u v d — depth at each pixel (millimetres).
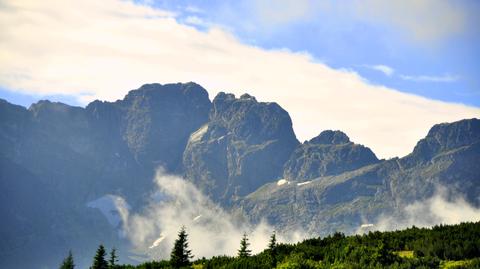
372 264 173625
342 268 173000
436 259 178500
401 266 171875
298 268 179625
